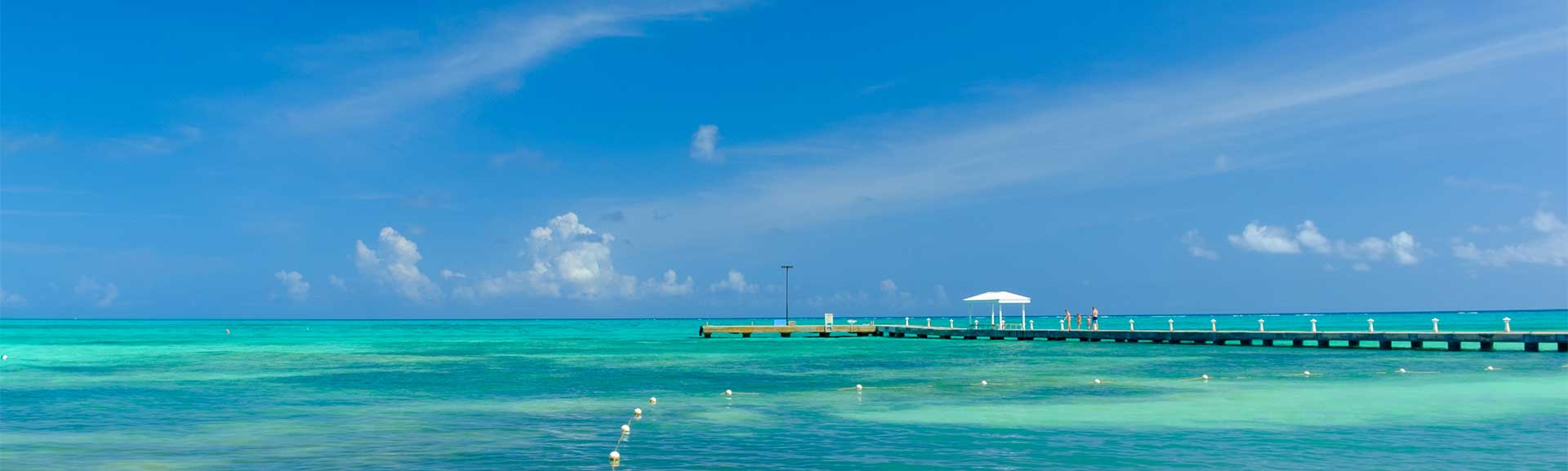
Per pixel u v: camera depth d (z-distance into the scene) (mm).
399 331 154250
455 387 36719
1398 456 19641
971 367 46500
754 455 20375
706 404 29828
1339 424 24062
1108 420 25422
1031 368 45375
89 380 40188
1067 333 79000
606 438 22641
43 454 20531
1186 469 18578
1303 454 20000
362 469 18812
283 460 19750
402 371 47031
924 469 18781
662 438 22719
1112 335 75812
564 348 77438
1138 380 37375
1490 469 18297
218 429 24266
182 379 41281
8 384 38531
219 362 55031
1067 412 27047
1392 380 36500
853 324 104375
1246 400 29719
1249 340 66688
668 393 33844
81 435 23281
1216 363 47812
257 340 100875
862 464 19344
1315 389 33188
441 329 181125
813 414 27078
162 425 25062
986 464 19250
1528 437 21922
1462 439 21641
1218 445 21203
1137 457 19797
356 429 24359
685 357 60406
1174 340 71250
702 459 19906
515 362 55500
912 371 44625
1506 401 28656
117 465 19250
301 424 25312
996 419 25750
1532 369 41438
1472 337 55406
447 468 18969
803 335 113125
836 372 44062
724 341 90500
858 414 27000
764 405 29438
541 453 20609
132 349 76812
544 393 33781
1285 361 49281
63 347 80125
